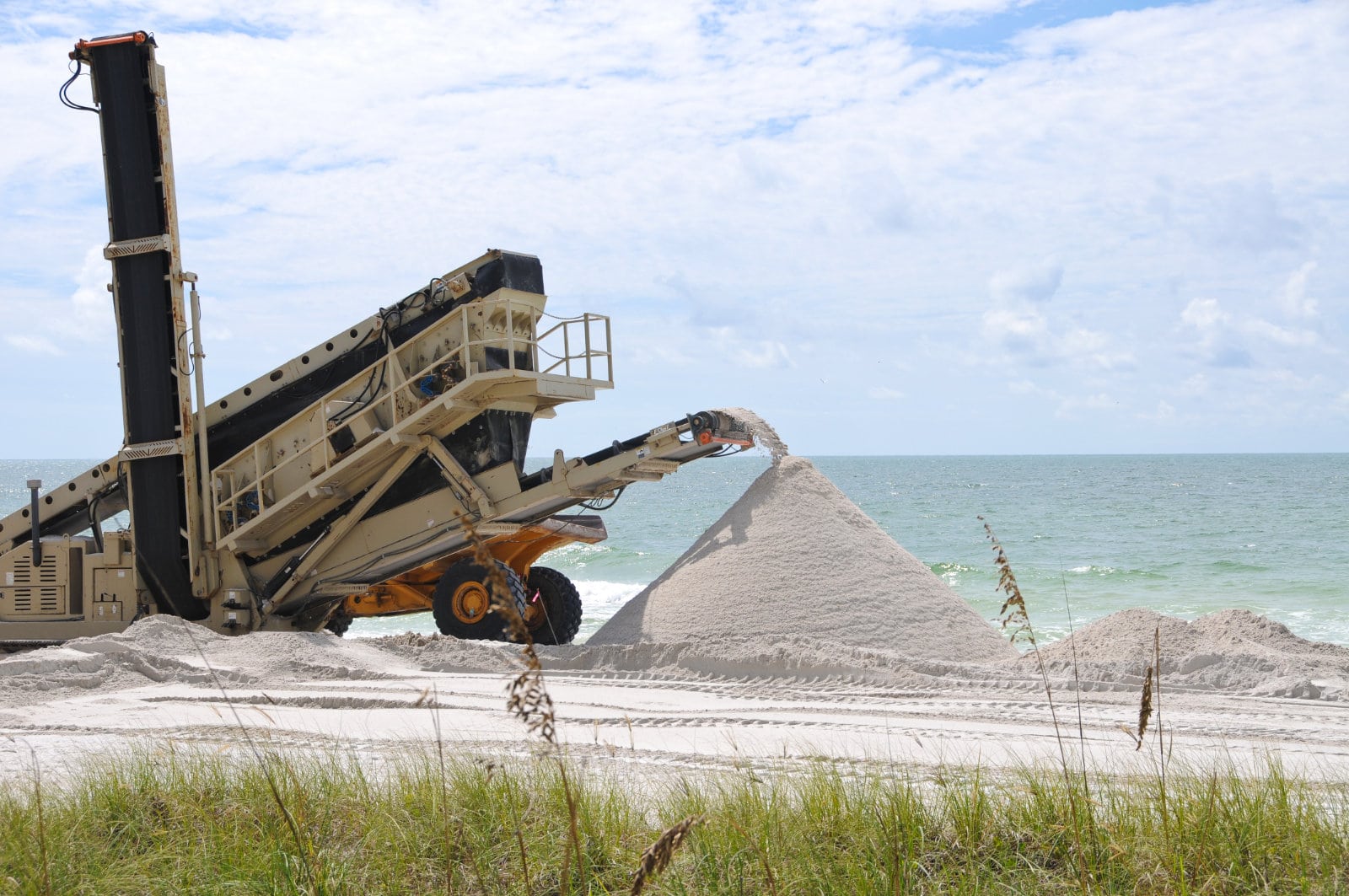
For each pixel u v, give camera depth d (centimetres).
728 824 553
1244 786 610
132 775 682
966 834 558
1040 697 1166
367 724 988
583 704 1123
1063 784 596
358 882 539
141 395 1636
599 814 586
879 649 1444
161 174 1617
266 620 1672
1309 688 1173
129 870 551
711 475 15650
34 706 1122
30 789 672
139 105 1619
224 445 1695
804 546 1611
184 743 849
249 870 541
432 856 568
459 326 1566
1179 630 1436
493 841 574
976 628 1559
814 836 562
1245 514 5944
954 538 4900
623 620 1595
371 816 603
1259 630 1437
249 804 619
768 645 1362
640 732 948
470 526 338
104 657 1308
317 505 1661
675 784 671
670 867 529
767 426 1770
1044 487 9581
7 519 1827
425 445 1602
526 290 1582
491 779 614
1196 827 545
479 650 1455
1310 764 807
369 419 1589
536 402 1648
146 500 1652
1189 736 945
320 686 1240
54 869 541
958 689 1226
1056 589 3219
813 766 668
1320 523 5312
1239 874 518
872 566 1595
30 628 1727
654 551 4566
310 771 671
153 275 1627
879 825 559
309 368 1659
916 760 805
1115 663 1303
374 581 1675
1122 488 9238
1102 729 974
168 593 1673
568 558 4312
